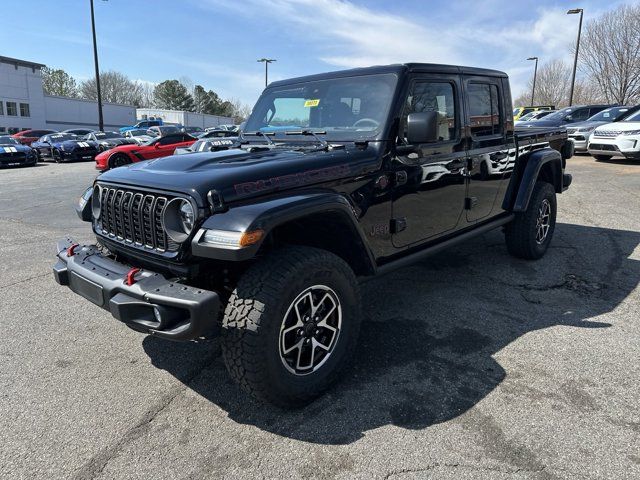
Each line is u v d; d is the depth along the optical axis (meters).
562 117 16.92
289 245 2.62
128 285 2.38
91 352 3.27
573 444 2.25
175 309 2.25
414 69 3.27
